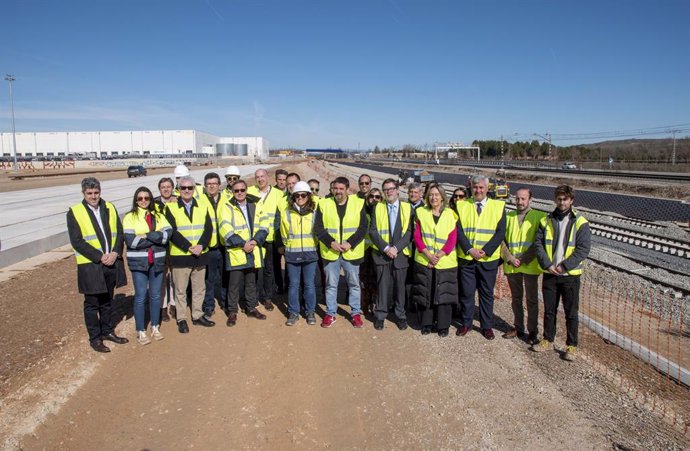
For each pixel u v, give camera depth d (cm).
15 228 1434
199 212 604
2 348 551
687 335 646
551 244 526
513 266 575
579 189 3148
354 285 624
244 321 654
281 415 423
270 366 516
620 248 1293
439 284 577
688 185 2706
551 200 2514
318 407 436
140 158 10369
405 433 398
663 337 634
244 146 13612
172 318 667
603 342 598
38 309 699
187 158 10506
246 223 638
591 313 734
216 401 445
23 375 484
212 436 392
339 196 604
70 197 2497
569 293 525
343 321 652
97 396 453
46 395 447
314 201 634
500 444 383
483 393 460
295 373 500
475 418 418
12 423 401
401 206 610
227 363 523
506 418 419
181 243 586
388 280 613
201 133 11988
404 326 620
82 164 8488
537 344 556
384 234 605
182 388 469
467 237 576
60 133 11175
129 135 11250
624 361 539
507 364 520
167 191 657
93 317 541
